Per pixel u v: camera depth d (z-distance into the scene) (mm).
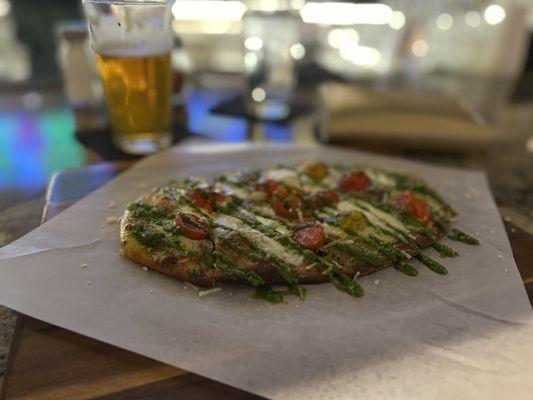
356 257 286
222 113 569
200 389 205
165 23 400
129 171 398
